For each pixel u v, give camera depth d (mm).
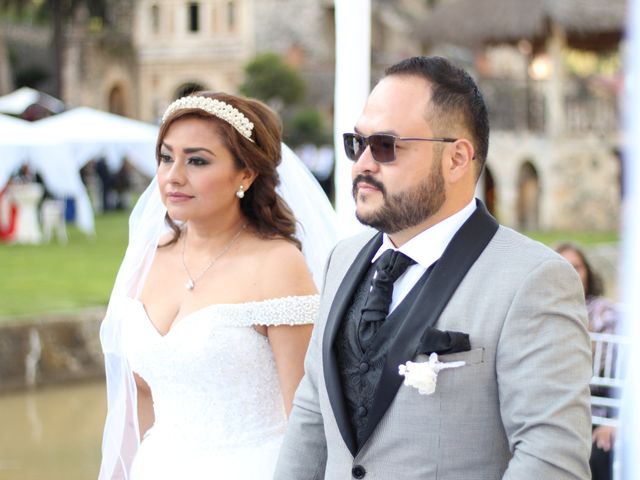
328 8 34344
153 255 3115
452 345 2047
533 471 1955
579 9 21141
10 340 9820
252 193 3041
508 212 24484
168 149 2945
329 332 2268
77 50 33406
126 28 34906
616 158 24297
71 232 20062
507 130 24359
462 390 2057
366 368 2174
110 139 19172
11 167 17109
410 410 2088
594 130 24328
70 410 9039
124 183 25812
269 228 3057
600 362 4453
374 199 2172
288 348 2912
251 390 2922
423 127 2137
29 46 35000
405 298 2176
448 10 22297
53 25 31453
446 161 2158
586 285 4953
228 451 2900
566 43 24656
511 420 2025
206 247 3033
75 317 10344
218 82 34781
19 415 8812
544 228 24359
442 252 2178
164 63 35000
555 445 1954
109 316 3105
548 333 2018
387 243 2297
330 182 26875
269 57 29891
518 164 24406
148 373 2949
